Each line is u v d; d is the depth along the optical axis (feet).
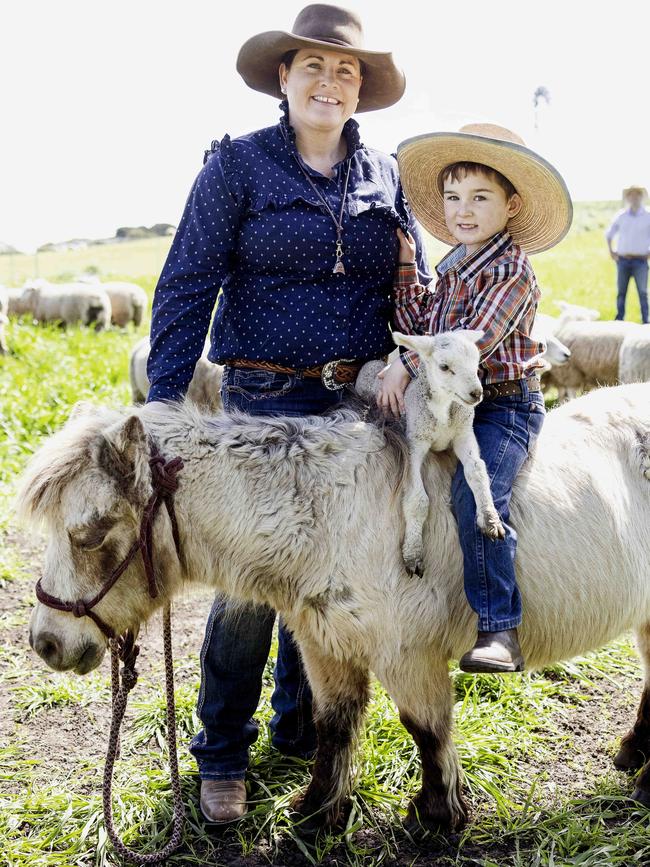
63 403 34.37
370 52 10.78
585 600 10.66
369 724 13.23
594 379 32.96
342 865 10.65
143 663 16.08
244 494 9.92
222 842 11.19
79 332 58.03
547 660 10.97
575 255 109.29
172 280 10.96
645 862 10.46
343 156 11.44
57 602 9.87
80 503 9.55
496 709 13.97
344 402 10.84
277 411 11.21
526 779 12.35
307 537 9.82
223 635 11.28
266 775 12.45
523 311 10.41
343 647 10.11
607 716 14.01
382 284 11.44
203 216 10.80
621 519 10.92
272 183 10.72
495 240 10.71
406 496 9.77
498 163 10.50
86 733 13.88
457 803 10.89
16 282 118.52
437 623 10.12
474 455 9.68
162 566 10.04
